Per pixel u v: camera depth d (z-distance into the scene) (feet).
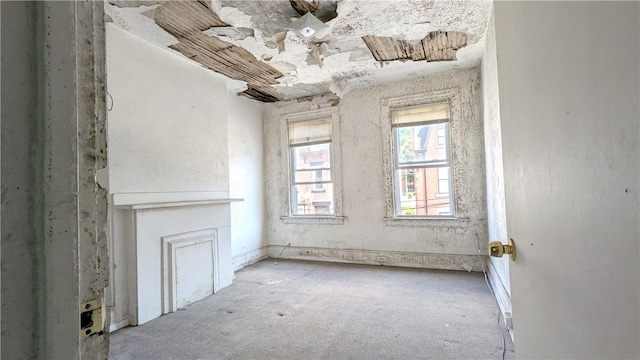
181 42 10.03
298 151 16.84
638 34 1.28
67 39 1.35
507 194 3.51
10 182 1.17
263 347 7.25
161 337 7.88
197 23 9.03
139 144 9.48
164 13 8.47
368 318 8.65
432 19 9.22
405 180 14.60
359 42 10.67
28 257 1.21
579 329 1.90
